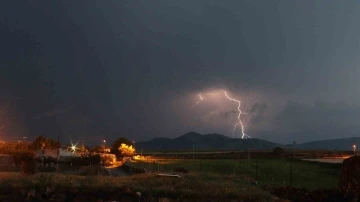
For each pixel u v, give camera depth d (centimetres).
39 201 2003
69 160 5094
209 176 2981
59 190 2083
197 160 7300
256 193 2211
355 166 2311
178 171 3928
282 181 4378
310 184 4025
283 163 6694
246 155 9088
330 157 9206
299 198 2381
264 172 5331
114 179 2530
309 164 6575
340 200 2278
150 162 6253
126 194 2059
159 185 2336
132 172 4131
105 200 2039
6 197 2006
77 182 2261
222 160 7400
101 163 5459
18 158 4375
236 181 2878
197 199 2058
